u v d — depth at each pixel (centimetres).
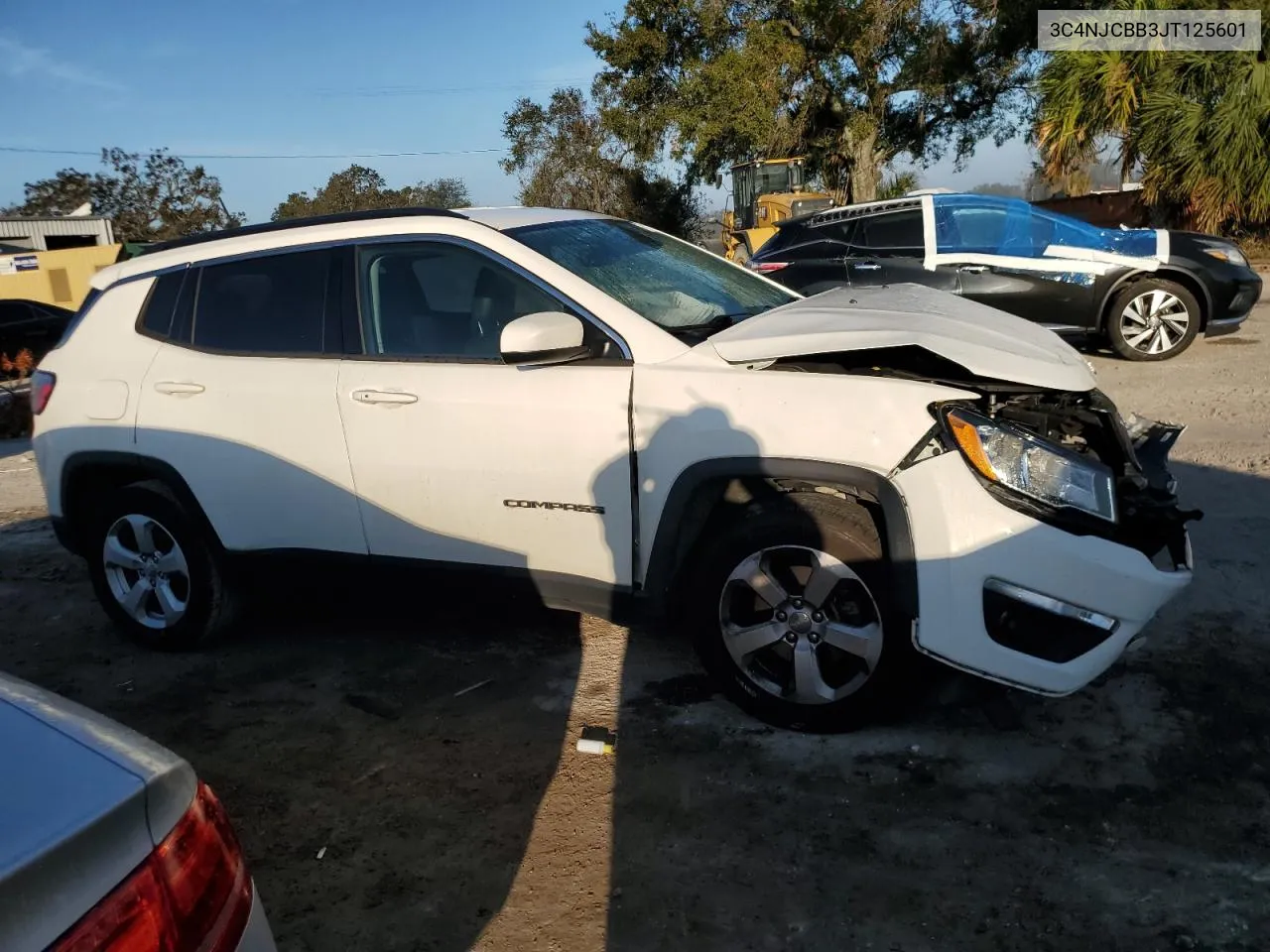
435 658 430
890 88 2816
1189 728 336
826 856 287
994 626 308
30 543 640
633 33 2934
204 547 432
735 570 341
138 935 137
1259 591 428
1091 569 300
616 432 343
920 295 402
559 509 357
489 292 376
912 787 315
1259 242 1883
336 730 376
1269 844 279
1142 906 259
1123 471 334
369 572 400
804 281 962
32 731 158
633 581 353
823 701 341
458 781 337
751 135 2773
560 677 404
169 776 153
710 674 357
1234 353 954
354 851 304
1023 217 925
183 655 451
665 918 266
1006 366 315
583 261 385
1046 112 1867
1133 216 2189
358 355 391
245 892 163
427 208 407
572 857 294
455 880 288
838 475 315
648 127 3000
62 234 3853
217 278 424
